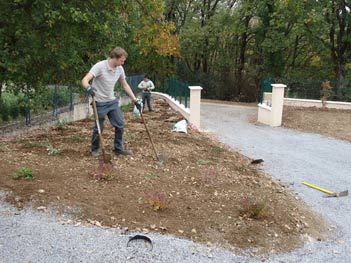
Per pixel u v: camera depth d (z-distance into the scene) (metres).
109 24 10.21
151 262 3.53
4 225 3.85
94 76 5.60
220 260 3.71
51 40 9.30
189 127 11.77
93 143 6.09
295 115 15.82
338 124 14.09
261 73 28.88
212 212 4.63
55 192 4.49
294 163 8.46
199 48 31.06
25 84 10.52
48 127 10.73
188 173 6.00
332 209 5.65
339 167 8.30
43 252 3.51
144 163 6.10
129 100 21.23
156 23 18.41
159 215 4.37
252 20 30.73
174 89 17.69
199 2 31.25
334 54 23.27
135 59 28.70
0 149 6.25
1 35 8.88
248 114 18.53
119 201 4.52
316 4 20.83
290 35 27.00
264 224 4.52
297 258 3.99
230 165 7.23
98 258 3.50
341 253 4.23
